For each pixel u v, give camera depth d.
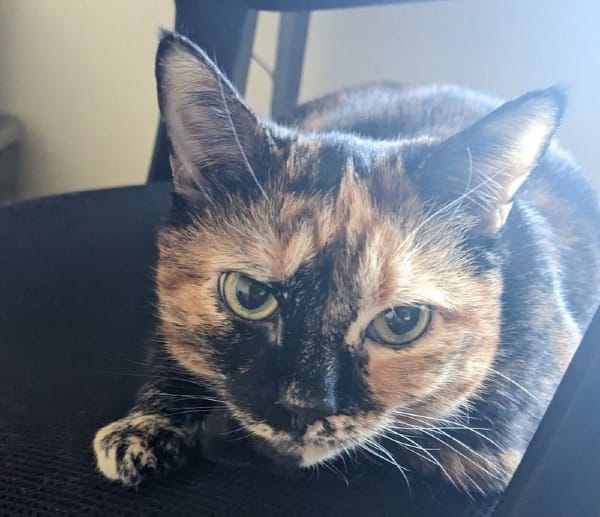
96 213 0.28
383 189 0.18
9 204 0.28
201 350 0.19
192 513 0.16
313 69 0.38
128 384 0.20
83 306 0.23
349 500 0.17
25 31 0.41
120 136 0.43
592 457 0.14
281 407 0.17
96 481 0.17
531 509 0.15
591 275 0.21
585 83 0.34
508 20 0.34
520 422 0.18
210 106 0.18
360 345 0.18
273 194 0.18
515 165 0.18
